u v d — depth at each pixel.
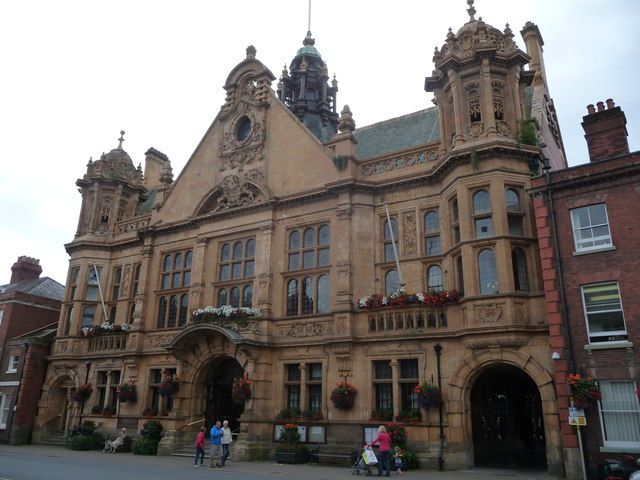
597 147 19.47
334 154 25.28
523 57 22.02
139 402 27.16
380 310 21.58
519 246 19.59
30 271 43.44
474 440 20.08
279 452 20.92
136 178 35.53
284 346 23.50
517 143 20.58
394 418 20.08
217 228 27.50
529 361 18.03
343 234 23.36
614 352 16.19
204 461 21.38
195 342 25.38
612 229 17.14
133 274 31.12
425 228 22.64
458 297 19.89
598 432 15.84
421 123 27.59
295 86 36.72
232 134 28.98
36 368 32.00
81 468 17.45
